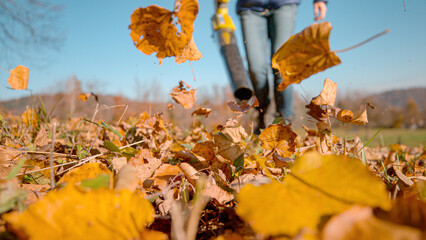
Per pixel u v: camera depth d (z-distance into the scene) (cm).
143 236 36
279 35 188
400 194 54
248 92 151
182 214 43
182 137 167
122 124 117
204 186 49
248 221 34
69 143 96
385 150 186
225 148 67
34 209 34
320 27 40
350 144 79
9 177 40
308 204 35
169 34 54
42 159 67
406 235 28
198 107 83
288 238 32
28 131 109
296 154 79
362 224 29
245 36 187
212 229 49
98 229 35
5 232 35
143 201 39
